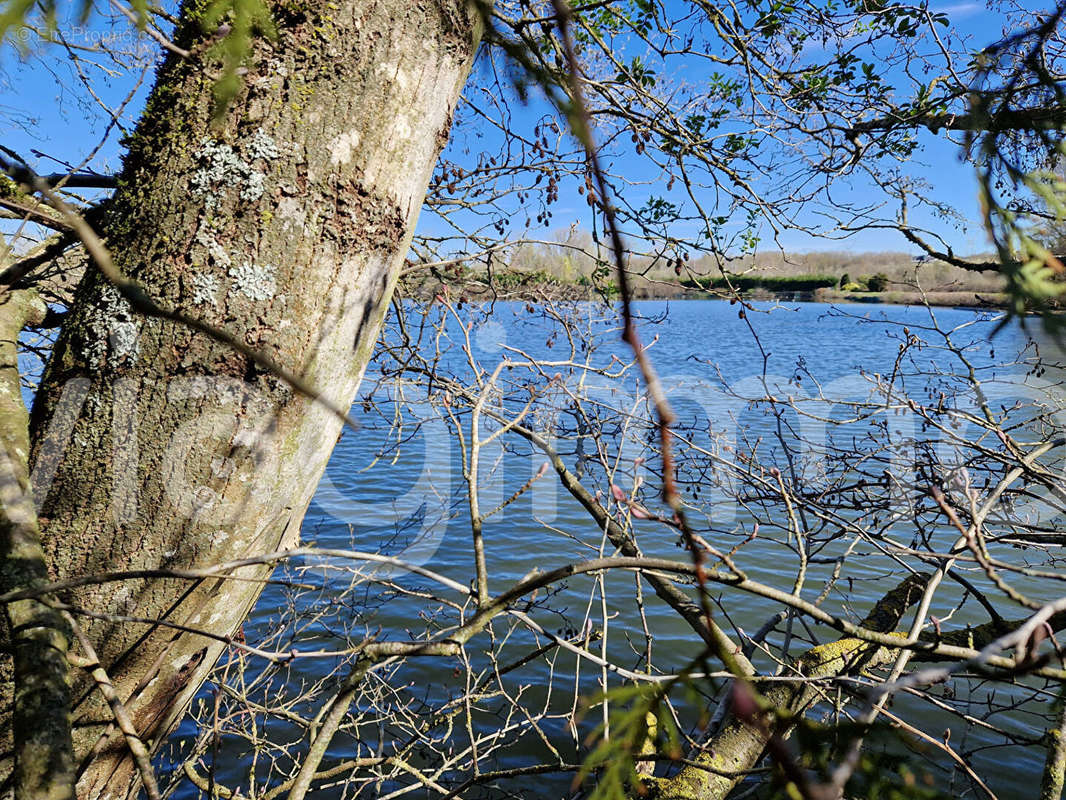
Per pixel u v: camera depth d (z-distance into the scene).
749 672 1.98
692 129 4.09
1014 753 5.32
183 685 1.74
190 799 4.86
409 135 1.68
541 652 3.34
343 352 1.69
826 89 3.76
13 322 1.92
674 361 17.53
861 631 1.25
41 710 1.20
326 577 4.52
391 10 1.64
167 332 1.56
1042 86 0.77
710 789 2.59
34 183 0.43
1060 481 2.88
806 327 28.22
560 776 5.30
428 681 6.38
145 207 1.60
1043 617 0.81
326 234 1.61
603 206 0.42
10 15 0.47
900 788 0.67
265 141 1.57
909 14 3.51
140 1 0.54
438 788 3.40
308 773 1.43
